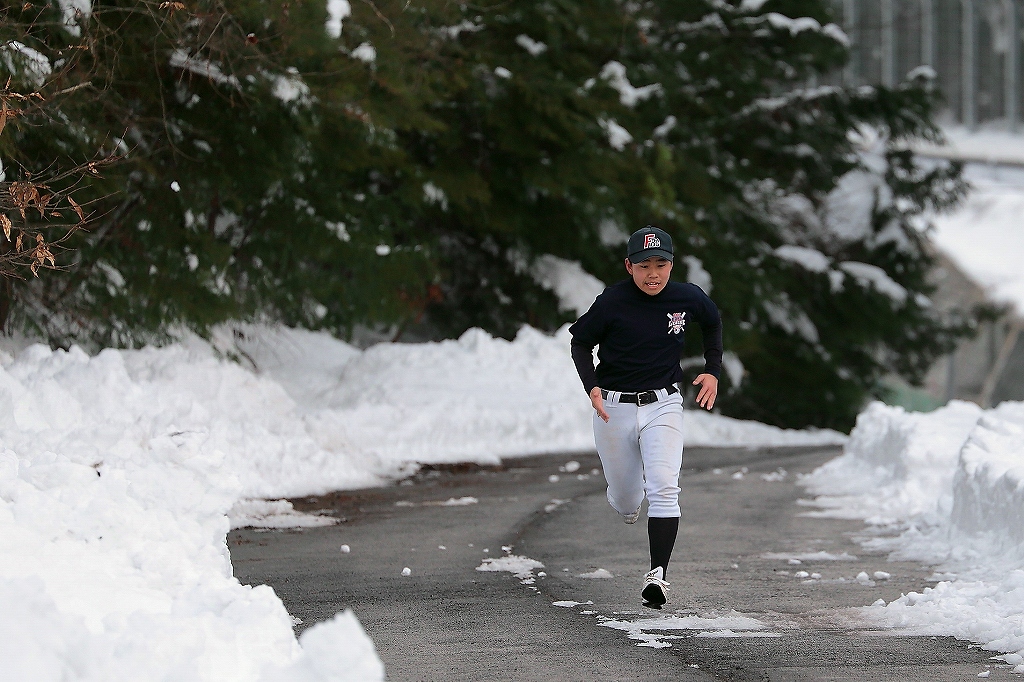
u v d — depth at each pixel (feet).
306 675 39.42
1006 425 126.72
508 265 358.43
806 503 145.59
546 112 302.86
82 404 141.28
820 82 534.78
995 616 76.69
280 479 156.15
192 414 152.66
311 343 281.54
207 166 213.66
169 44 180.55
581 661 67.41
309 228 249.75
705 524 128.47
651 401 82.58
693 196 374.43
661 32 434.71
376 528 124.57
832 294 443.32
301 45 184.85
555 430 228.63
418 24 236.43
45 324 214.48
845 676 63.82
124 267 214.90
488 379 244.63
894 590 90.38
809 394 439.63
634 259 81.66
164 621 49.49
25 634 38.50
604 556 107.34
